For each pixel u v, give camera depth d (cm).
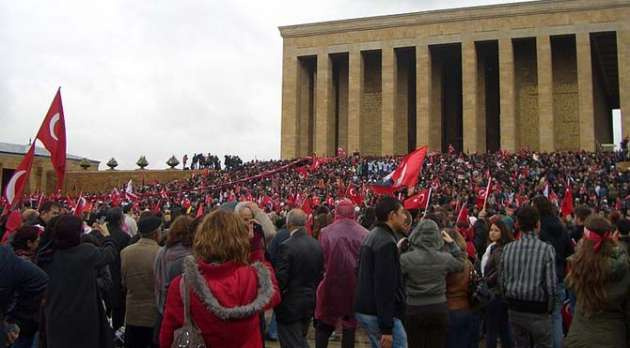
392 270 822
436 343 886
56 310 789
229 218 553
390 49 7269
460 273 988
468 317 992
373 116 7694
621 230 1007
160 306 898
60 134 1299
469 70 6875
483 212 1541
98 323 821
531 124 7038
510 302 948
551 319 1031
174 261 885
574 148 6844
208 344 524
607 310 746
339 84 7956
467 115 6825
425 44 7119
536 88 7069
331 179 4916
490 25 6869
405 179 1645
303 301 954
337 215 1032
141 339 1008
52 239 840
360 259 880
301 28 7688
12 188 1295
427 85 7050
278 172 5706
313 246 971
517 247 939
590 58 6469
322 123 7475
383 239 838
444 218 1338
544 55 6625
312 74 8188
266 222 1002
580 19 6531
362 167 4981
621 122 6300
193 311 519
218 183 5600
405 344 891
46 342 805
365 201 3145
